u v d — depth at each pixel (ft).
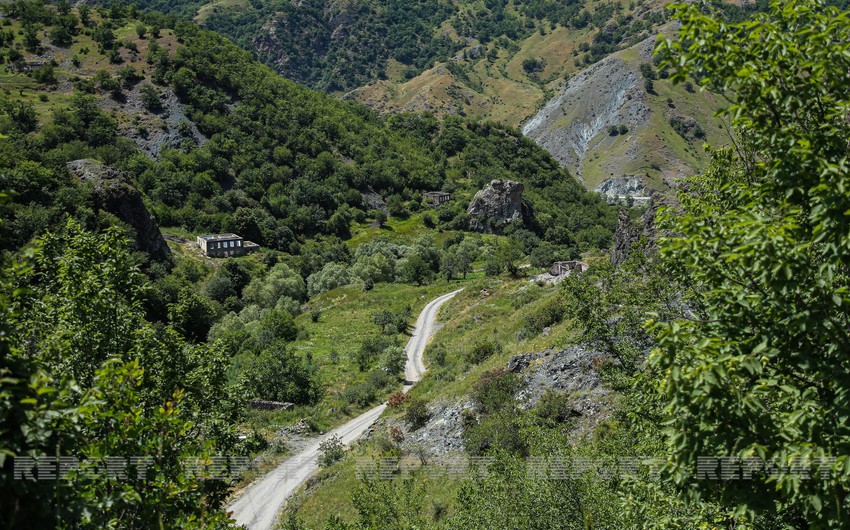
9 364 18.25
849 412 19.39
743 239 20.97
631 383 41.22
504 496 51.08
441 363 190.39
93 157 406.62
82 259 34.81
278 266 358.23
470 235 477.36
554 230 491.31
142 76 512.63
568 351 112.06
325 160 533.96
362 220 500.74
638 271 49.57
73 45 535.19
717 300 24.27
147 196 411.13
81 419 23.81
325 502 102.58
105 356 33.81
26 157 280.51
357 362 213.25
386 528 66.54
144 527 24.62
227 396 42.04
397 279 368.27
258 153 503.61
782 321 21.11
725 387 20.62
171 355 38.06
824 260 22.76
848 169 20.18
